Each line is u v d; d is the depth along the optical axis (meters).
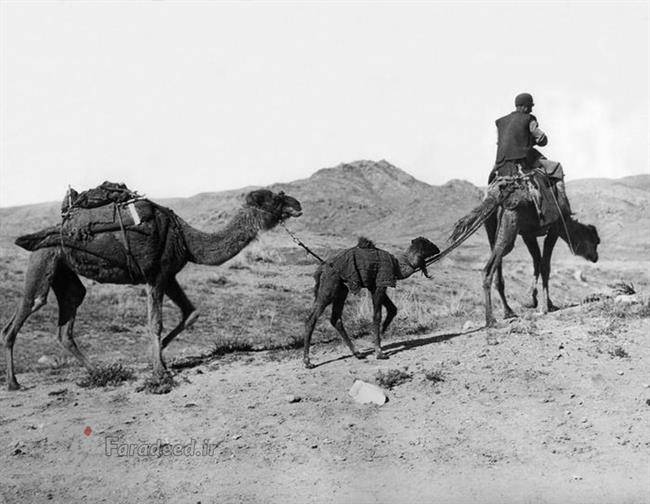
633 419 7.94
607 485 6.73
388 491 6.87
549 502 6.50
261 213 11.30
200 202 74.38
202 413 9.08
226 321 17.97
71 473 7.75
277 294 21.33
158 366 10.77
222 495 7.05
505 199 11.80
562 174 12.66
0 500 7.20
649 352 9.67
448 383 9.30
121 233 10.80
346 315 18.14
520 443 7.68
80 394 10.44
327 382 9.79
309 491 6.99
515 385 9.04
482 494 6.70
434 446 7.74
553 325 11.40
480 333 11.59
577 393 8.69
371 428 8.25
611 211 55.28
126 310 18.22
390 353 11.05
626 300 12.60
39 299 10.95
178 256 11.12
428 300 20.44
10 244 28.50
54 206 74.25
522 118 12.27
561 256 38.62
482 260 35.28
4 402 10.28
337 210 72.94
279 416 8.73
